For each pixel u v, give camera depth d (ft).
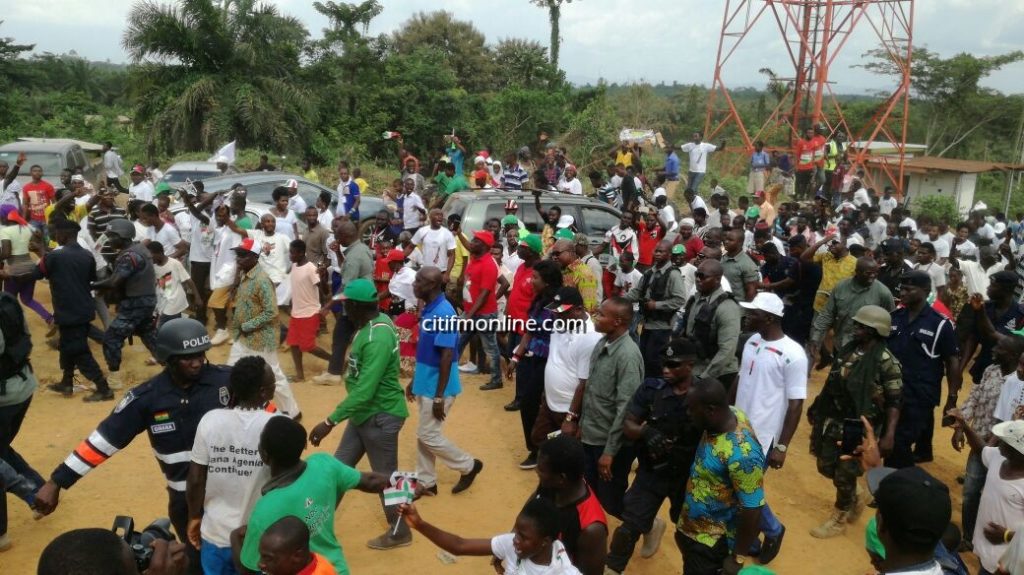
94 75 224.74
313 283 29.60
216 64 96.37
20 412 19.47
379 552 18.71
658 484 15.97
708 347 21.45
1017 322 25.59
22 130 126.72
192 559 14.39
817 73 84.64
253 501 13.61
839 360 19.39
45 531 19.12
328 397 28.96
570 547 12.57
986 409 19.45
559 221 36.09
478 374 32.50
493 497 21.83
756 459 14.10
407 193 48.91
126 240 27.20
